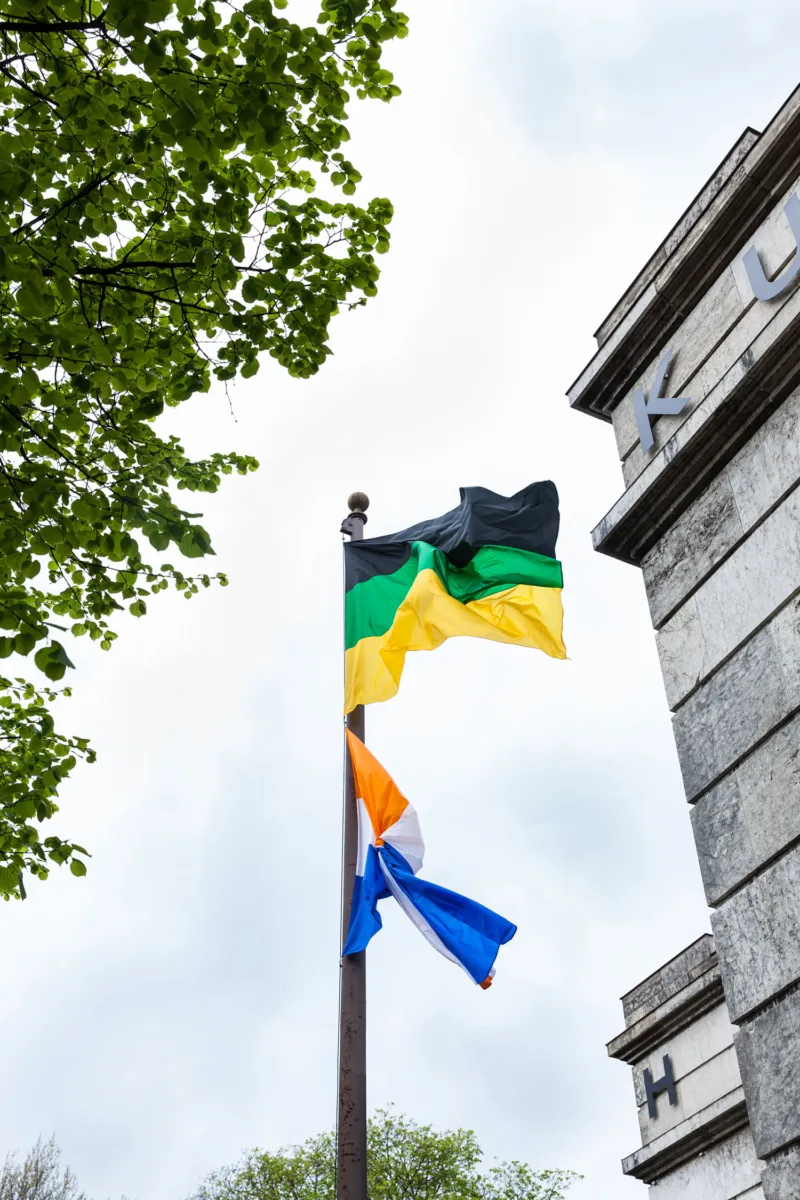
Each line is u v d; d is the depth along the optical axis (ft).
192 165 23.82
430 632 40.73
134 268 25.80
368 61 25.14
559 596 40.91
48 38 23.38
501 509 43.14
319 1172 104.58
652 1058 50.42
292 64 24.06
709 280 31.12
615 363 33.81
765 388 27.14
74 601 31.07
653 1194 45.75
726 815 24.89
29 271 20.01
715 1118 42.50
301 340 27.37
